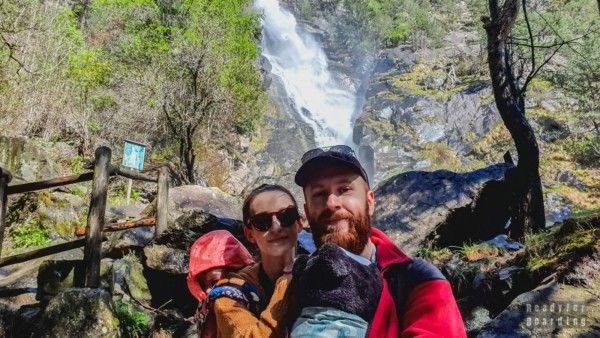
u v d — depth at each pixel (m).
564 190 19.67
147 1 19.98
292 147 26.41
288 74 32.12
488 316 4.32
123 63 18.88
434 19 38.75
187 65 16.59
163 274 5.29
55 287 4.54
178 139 17.44
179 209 8.58
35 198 8.81
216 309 1.65
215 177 19.00
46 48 14.55
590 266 3.57
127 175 5.25
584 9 28.00
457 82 29.47
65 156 13.51
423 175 7.43
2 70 13.13
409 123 26.62
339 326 1.28
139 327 4.66
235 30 19.89
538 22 24.30
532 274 3.96
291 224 1.81
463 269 4.82
